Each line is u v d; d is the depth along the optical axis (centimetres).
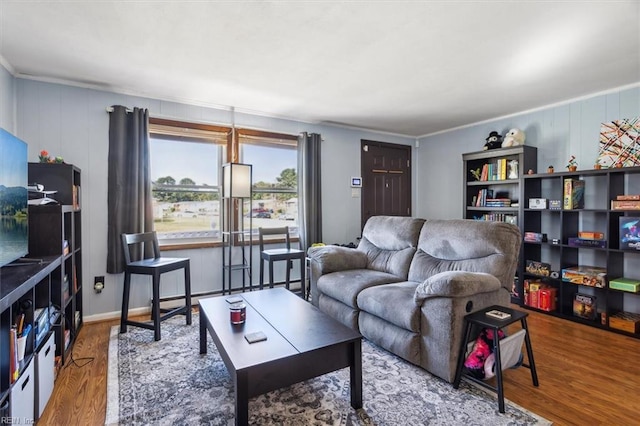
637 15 201
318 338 176
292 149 447
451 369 204
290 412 179
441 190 521
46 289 201
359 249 363
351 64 273
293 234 448
